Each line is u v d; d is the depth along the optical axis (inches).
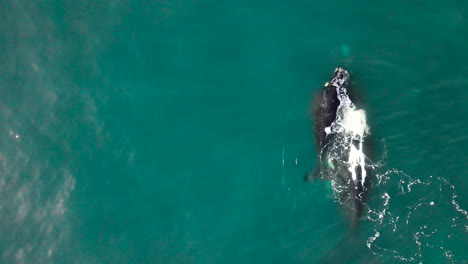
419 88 1296.8
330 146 1261.1
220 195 1296.8
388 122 1275.8
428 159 1247.5
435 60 1314.0
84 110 1392.7
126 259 1275.8
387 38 1343.5
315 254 1227.2
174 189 1312.7
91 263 1285.7
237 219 1275.8
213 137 1333.7
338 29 1369.3
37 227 1334.9
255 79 1364.4
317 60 1357.0
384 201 1231.5
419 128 1267.2
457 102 1277.1
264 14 1408.7
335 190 1240.2
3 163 1389.0
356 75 1320.1
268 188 1288.1
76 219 1323.8
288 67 1363.2
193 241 1270.9
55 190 1353.3
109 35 1434.5
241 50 1390.3
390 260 1198.3
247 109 1346.0
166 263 1259.8
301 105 1322.6
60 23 1459.2
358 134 1259.8
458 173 1237.1
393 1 1370.6
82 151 1368.1
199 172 1315.2
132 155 1344.7
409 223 1215.6
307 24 1386.6
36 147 1390.3
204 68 1385.3
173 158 1331.2
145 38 1418.6
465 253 1187.9
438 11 1349.7
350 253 1214.9
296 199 1268.5
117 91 1392.7
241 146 1321.4
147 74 1393.9
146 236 1288.1
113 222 1309.1
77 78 1416.1
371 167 1237.7
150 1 1446.9
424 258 1193.4
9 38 1462.8
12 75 1440.7
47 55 1441.9
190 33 1412.4
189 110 1359.5
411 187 1236.5
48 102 1412.4
